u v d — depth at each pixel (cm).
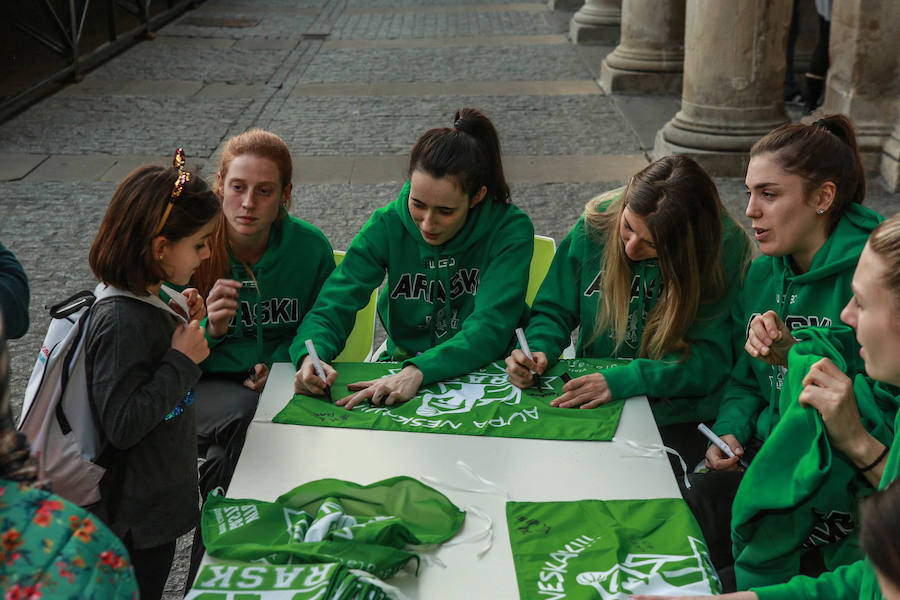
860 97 629
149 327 198
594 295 281
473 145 261
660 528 192
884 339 170
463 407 241
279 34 1243
